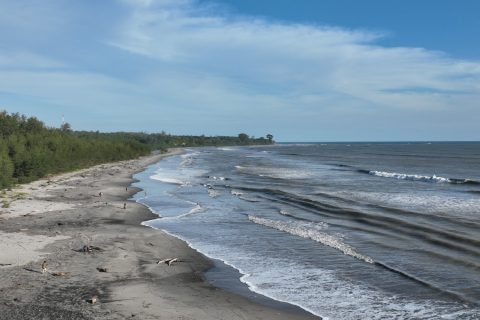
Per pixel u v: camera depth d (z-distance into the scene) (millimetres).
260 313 11312
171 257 16469
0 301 11180
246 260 16453
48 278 13117
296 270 15203
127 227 21625
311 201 30531
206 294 12641
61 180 42500
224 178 49594
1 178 33719
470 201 31094
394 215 25172
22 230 19500
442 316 11211
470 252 17031
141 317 10531
